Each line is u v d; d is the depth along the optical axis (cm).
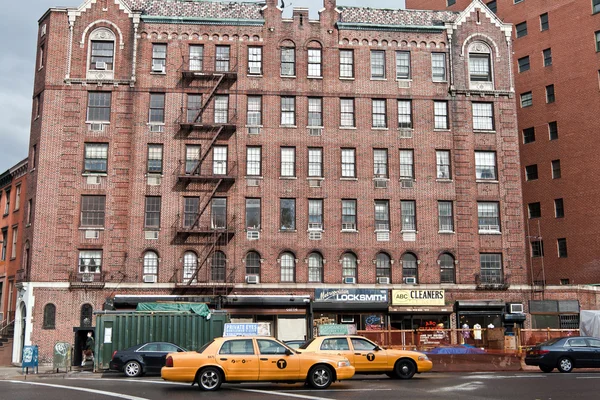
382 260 4284
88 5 4344
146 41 4366
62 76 4253
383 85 4488
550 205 5675
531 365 3000
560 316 4303
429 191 4388
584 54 5603
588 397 1948
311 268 4222
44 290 3988
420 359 2538
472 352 3092
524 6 6150
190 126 4256
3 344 4212
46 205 4094
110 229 4109
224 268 4153
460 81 4559
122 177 4181
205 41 4406
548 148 5766
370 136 4409
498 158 4497
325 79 4444
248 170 4284
